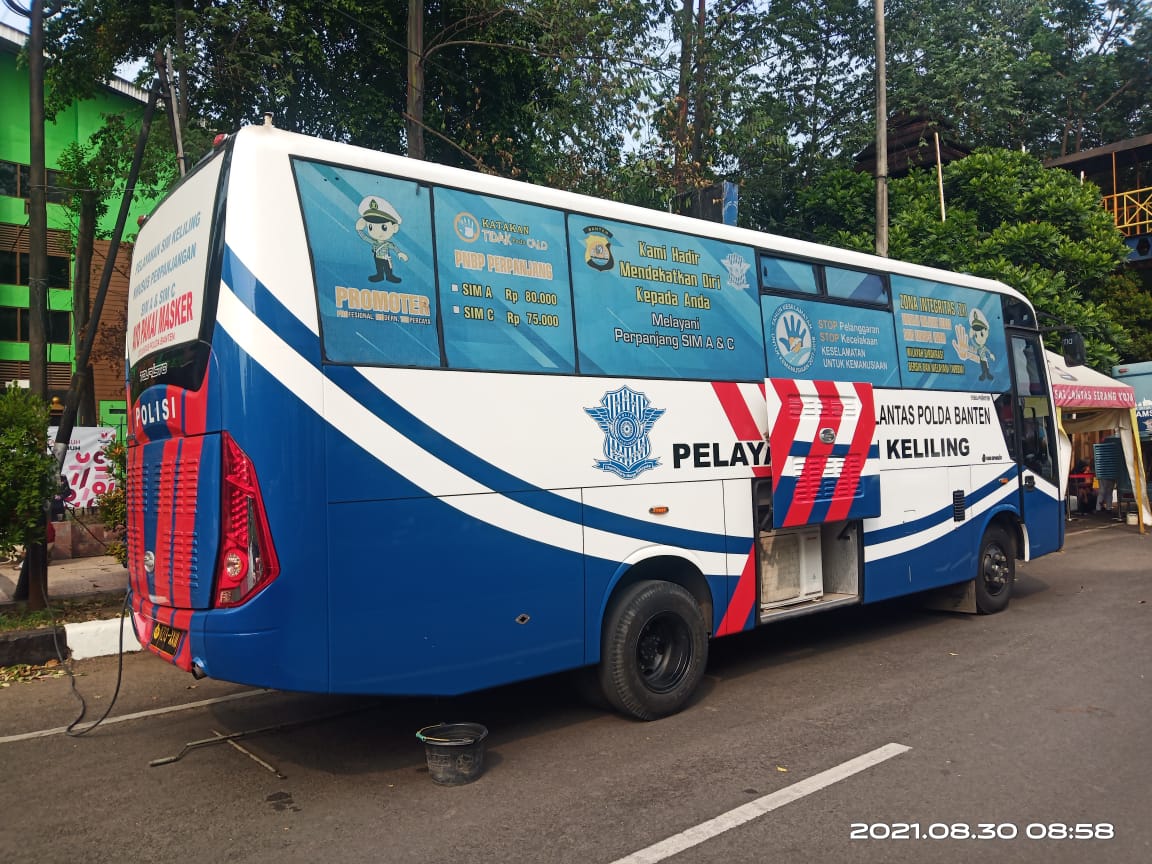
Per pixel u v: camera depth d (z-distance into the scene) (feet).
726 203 33.81
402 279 15.11
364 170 14.98
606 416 17.76
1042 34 87.86
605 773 15.30
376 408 14.44
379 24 48.75
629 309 18.62
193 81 44.42
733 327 20.77
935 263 55.21
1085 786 14.38
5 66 77.30
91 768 16.01
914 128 67.97
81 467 44.01
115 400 83.56
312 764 16.11
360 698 20.48
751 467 20.72
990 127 70.13
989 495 28.48
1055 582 35.63
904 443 25.20
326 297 14.17
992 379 29.19
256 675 13.34
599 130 46.96
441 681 14.98
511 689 21.04
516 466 16.19
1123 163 84.43
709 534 19.61
